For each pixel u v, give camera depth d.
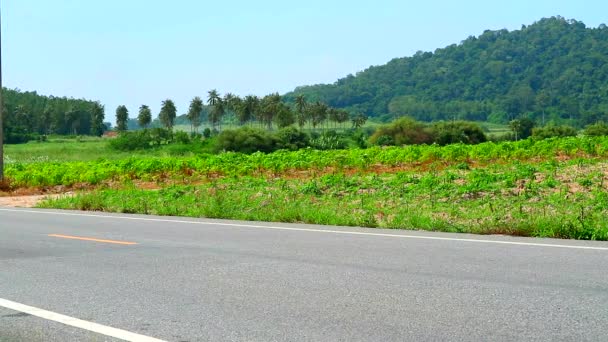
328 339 4.51
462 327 4.72
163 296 5.96
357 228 11.07
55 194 24.55
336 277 6.64
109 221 13.35
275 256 8.07
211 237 10.20
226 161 31.52
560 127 114.56
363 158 29.02
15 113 193.38
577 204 13.38
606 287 5.90
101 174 28.62
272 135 88.50
